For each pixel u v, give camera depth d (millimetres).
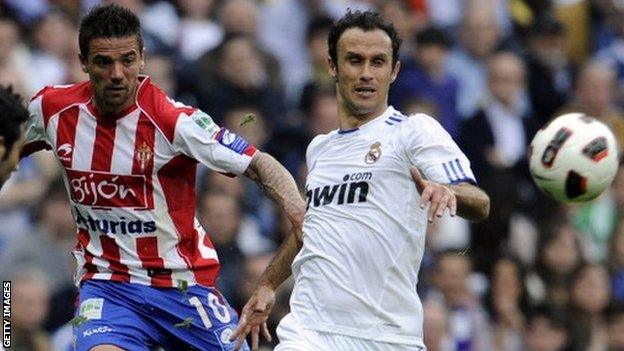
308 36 48344
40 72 45062
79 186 25688
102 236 25875
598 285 43062
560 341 42469
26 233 38844
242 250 40469
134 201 25609
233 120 45250
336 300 24719
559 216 46156
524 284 42938
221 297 26641
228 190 41875
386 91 25250
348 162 25047
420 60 49594
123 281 25922
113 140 25453
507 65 49938
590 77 52531
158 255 25891
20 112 20984
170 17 48844
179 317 26109
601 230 46688
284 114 47344
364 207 24766
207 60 46406
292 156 44656
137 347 25656
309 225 25219
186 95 45906
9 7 47062
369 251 24656
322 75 47844
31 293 36125
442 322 38531
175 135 25375
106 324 25672
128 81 25047
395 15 52125
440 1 55312
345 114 25391
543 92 53031
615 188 47188
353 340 24656
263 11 50844
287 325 25062
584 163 25703
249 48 46438
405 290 24859
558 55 54625
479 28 52656
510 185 45656
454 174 23828
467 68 52156
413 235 24750
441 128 24688
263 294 25719
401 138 24734
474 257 43562
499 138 49594
